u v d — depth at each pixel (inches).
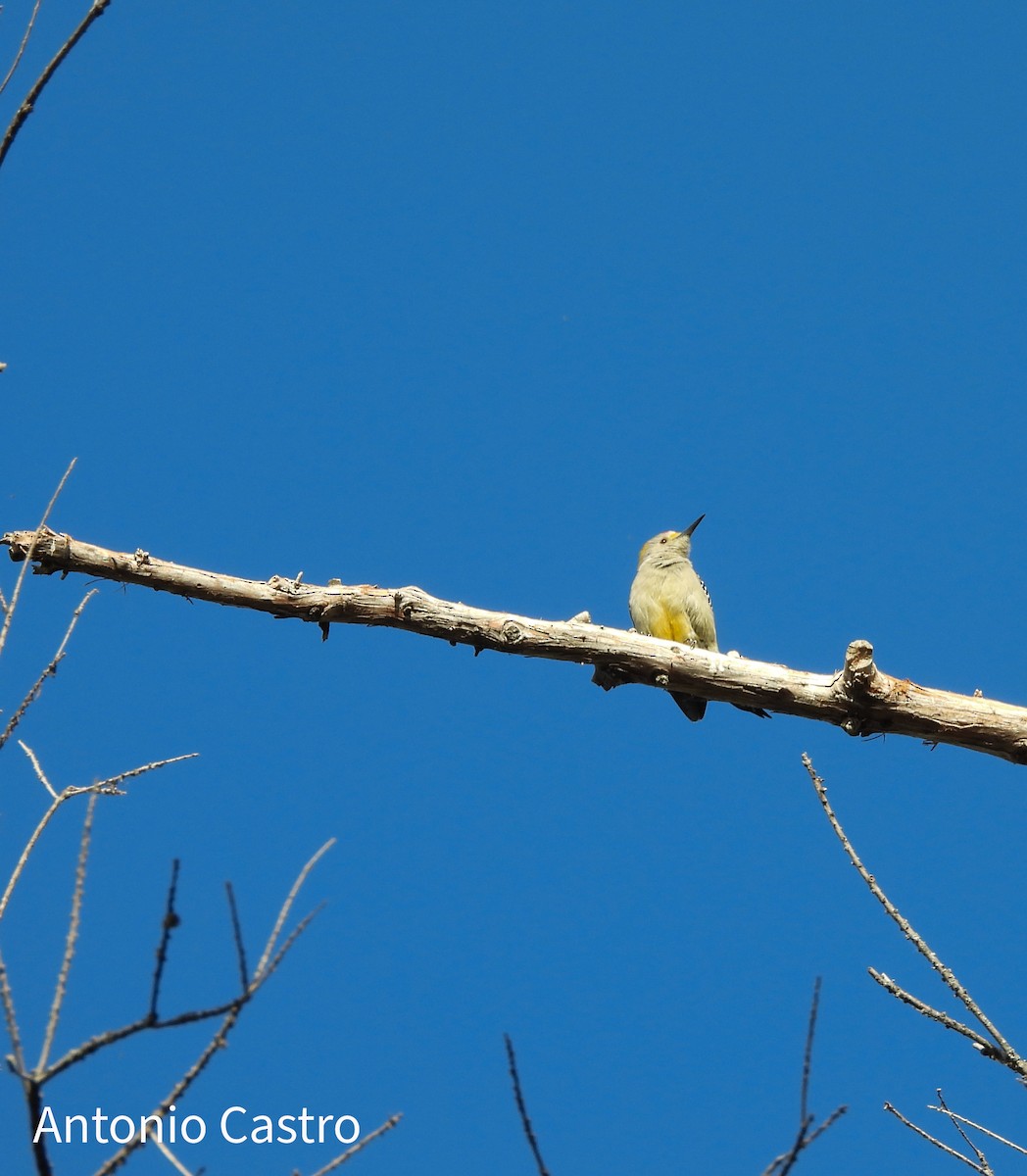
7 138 297.3
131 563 474.9
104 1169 243.6
